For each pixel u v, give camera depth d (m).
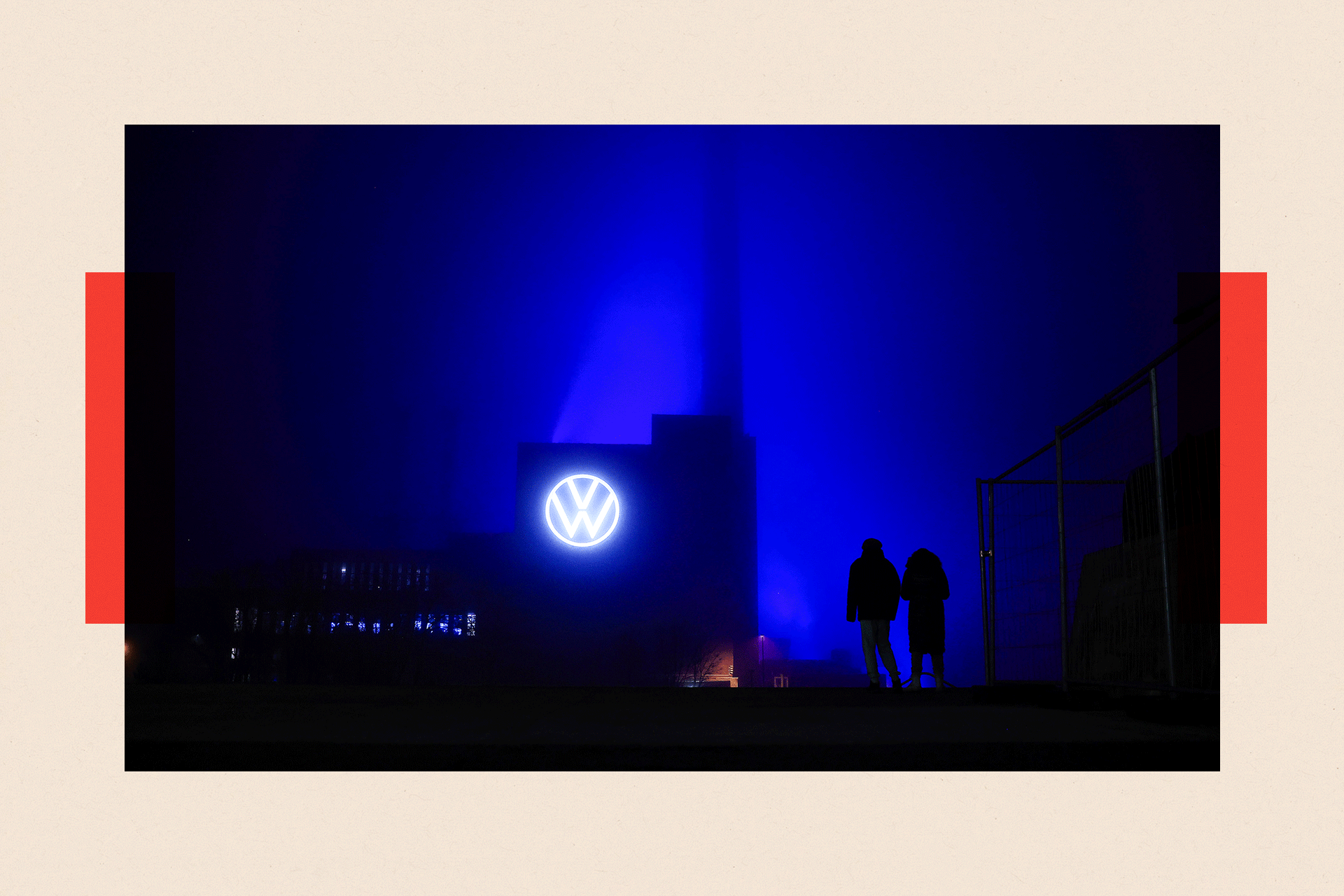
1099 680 6.93
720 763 3.77
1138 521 6.68
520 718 5.29
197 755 3.79
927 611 11.41
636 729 4.48
